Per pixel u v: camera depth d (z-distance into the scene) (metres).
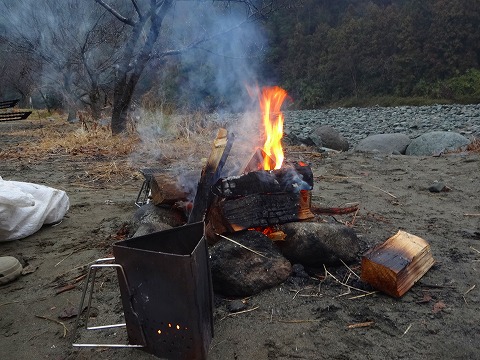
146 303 2.03
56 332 2.37
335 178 5.74
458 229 3.63
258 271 2.59
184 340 2.01
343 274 2.77
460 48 38.25
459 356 2.06
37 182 6.00
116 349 2.17
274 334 2.22
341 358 2.05
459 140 9.49
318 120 21.23
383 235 3.45
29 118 20.70
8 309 2.62
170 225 3.30
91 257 3.27
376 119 20.33
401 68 39.66
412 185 5.21
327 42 41.41
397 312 2.39
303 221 2.99
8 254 3.43
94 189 5.53
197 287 1.96
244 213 2.79
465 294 2.56
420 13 39.91
